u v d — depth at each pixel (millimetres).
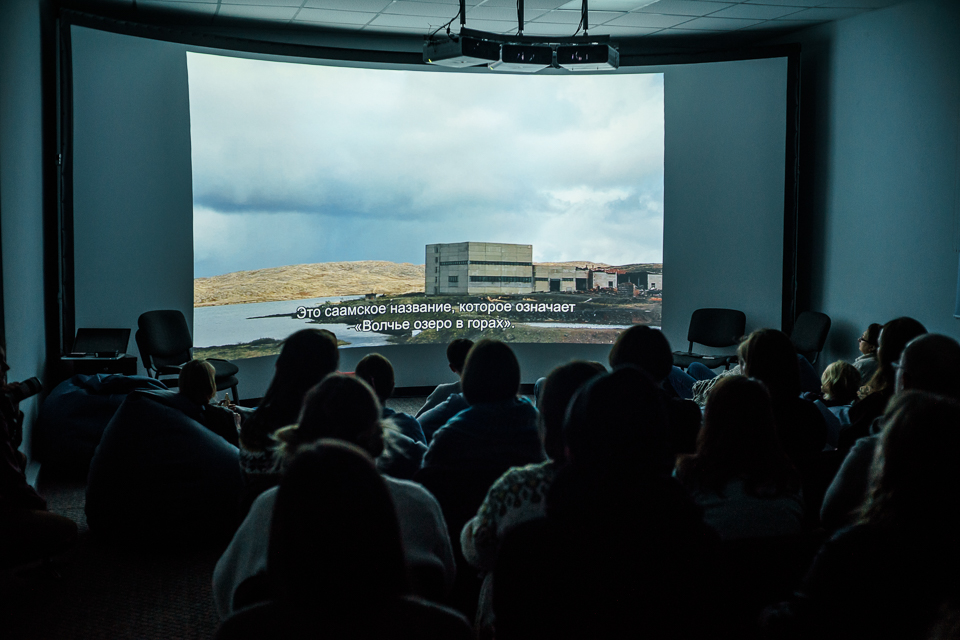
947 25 4883
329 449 870
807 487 2062
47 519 2518
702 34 6262
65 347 4770
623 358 2320
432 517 1517
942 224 4945
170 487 2988
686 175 6539
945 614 957
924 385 1932
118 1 5176
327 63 5984
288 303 6195
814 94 6086
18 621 2412
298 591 819
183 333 5266
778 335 2215
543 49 4914
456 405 2846
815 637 1169
